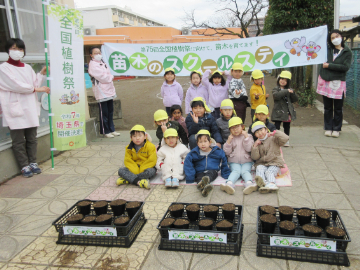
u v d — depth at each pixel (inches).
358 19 402.9
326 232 89.4
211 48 224.1
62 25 169.3
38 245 102.8
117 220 102.5
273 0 332.8
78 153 207.6
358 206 115.3
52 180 161.6
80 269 89.1
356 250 89.7
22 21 180.9
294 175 148.9
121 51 233.9
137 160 155.0
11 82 154.0
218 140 170.6
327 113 209.8
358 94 297.0
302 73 359.6
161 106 401.1
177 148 155.3
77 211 116.7
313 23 327.3
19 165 173.2
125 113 364.5
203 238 92.3
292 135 221.3
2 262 94.4
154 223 112.7
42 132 195.2
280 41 212.5
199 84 215.6
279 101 190.1
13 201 137.9
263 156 144.8
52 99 171.9
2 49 167.2
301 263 85.9
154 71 235.3
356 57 303.0
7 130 172.1
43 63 199.9
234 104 200.7
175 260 90.6
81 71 181.2
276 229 99.2
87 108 241.3
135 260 91.6
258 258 89.3
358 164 158.2
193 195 134.6
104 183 154.6
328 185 135.3
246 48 219.3
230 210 102.5
